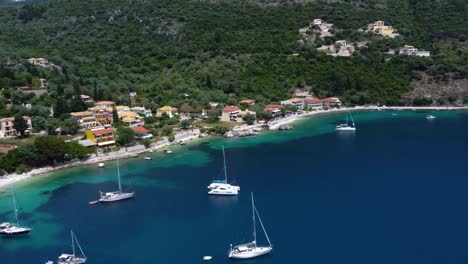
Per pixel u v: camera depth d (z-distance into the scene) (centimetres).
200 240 10600
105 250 10275
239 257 9681
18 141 18262
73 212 12519
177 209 12512
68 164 17025
